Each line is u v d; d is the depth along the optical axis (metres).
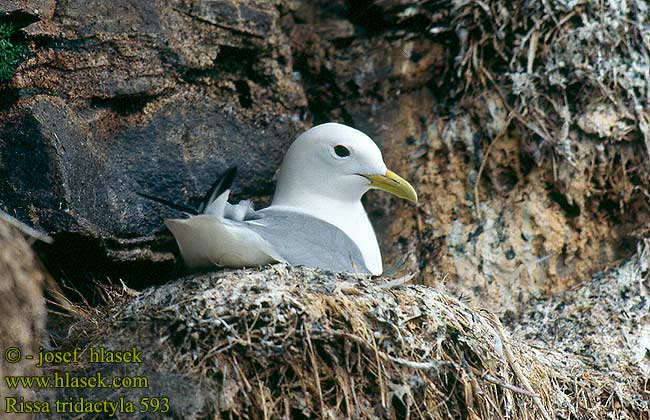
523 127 9.40
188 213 7.05
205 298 6.75
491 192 9.51
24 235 7.34
